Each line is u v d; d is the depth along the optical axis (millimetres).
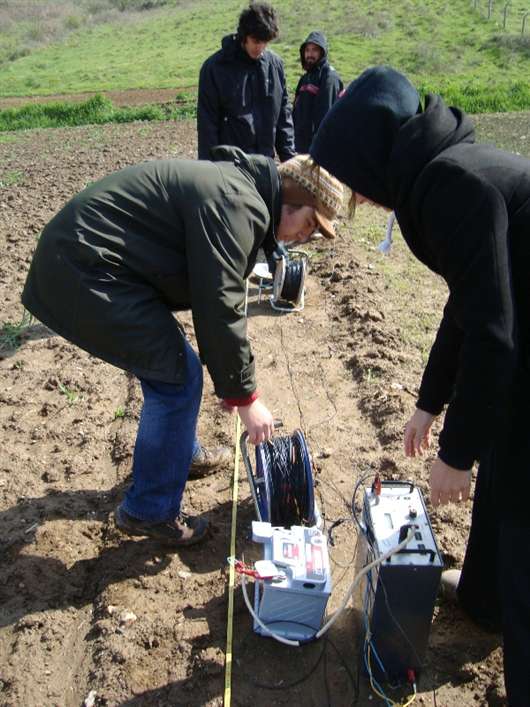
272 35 6332
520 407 2463
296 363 5715
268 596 3047
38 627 3408
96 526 4020
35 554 3803
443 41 39406
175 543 3773
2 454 4637
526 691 2586
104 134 20141
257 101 6699
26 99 32656
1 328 6477
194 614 3455
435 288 7105
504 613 2641
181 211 2996
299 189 3037
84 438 4805
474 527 3109
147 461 3471
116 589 3584
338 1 49531
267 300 6820
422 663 3053
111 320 3068
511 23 41594
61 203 10641
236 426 4848
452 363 2949
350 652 3262
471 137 2408
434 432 4723
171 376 3213
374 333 6004
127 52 44469
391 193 2410
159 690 3104
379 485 2969
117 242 3057
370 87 2383
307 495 3535
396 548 2699
